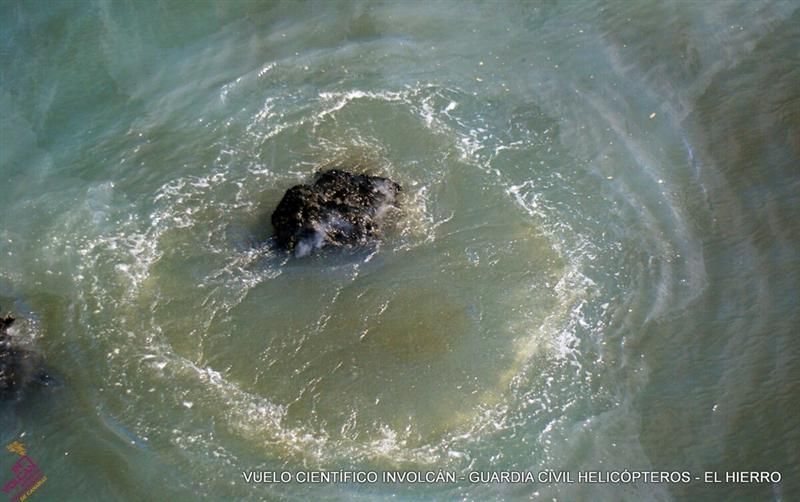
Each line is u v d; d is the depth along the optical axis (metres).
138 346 14.91
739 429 13.88
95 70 19.75
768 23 20.64
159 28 20.70
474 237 16.48
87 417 14.02
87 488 13.23
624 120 18.69
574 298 15.59
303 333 15.05
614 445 13.70
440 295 15.61
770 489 13.20
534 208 16.98
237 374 14.52
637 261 16.16
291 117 18.61
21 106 19.02
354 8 21.33
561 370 14.61
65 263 16.12
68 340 15.01
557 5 21.39
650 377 14.54
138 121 18.62
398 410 14.05
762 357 14.72
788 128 18.34
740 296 15.59
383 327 15.16
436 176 17.44
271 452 13.55
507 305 15.48
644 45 20.33
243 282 15.77
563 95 19.19
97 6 21.12
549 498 13.05
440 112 18.78
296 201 16.30
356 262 16.03
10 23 20.70
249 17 21.08
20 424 13.98
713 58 19.97
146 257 16.17
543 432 13.81
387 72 19.70
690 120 18.67
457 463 13.45
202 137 18.25
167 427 13.86
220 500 13.01
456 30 20.78
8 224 16.77
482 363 14.68
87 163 17.84
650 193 17.30
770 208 16.97
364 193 16.62
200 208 16.94
